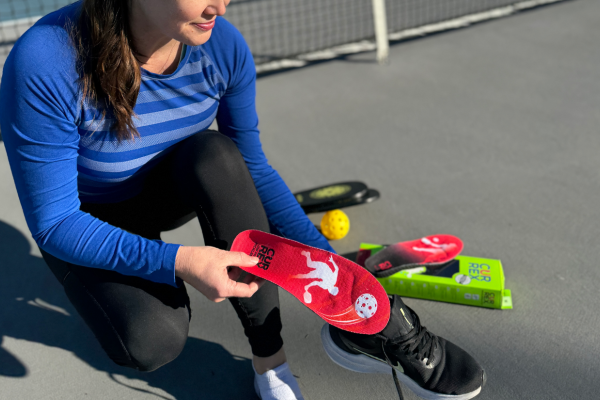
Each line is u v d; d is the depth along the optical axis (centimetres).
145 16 97
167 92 111
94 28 96
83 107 102
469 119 280
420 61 361
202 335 157
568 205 206
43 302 173
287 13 494
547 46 368
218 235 115
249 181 119
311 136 275
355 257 187
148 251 104
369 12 479
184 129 118
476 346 146
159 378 144
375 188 226
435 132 270
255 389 136
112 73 98
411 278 163
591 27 395
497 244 187
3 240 204
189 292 175
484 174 231
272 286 119
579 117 273
